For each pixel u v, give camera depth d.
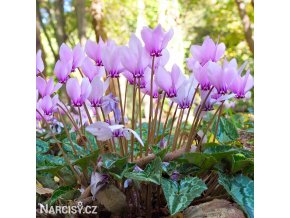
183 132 0.25
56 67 0.23
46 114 0.24
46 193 0.24
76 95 0.23
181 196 0.21
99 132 0.21
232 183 0.23
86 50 0.24
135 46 0.22
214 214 0.21
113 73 0.23
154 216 0.23
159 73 0.23
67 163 0.24
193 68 0.24
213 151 0.24
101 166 0.22
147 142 0.23
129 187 0.22
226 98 0.23
